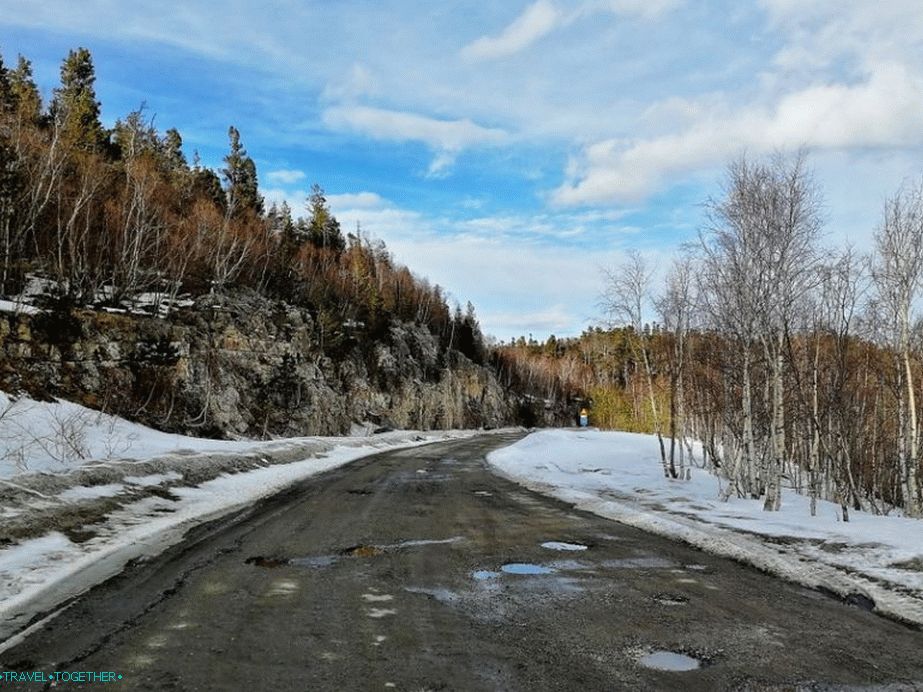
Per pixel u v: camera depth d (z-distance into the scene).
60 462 14.29
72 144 45.19
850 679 4.79
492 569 8.16
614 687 4.52
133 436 21.06
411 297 94.19
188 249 47.28
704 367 24.48
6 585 6.59
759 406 20.83
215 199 72.06
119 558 8.11
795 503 15.32
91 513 10.29
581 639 5.55
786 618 6.28
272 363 42.44
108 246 38.25
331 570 7.88
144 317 32.66
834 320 18.78
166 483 14.25
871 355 23.17
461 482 19.89
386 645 5.27
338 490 16.92
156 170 56.84
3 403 18.86
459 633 5.63
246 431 35.56
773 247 14.66
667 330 23.34
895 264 17.42
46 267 34.50
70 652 4.91
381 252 103.50
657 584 7.53
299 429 41.94
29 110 45.59
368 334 66.44
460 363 88.56
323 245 92.00
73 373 26.08
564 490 17.53
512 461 28.75
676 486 18.45
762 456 20.34
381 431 55.88
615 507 13.78
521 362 124.69
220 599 6.47
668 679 4.70
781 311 14.52
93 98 60.28
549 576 7.85
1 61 54.03
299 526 11.05
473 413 84.81
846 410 24.36
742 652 5.32
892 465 29.08
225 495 14.55
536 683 4.55
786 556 8.84
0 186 30.50
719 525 11.30
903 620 6.29
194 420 31.31
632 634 5.71
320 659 4.91
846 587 7.39
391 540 9.99
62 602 6.20
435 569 8.09
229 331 39.56
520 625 5.90
